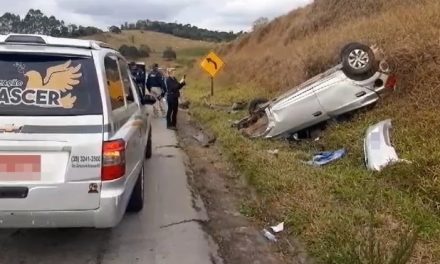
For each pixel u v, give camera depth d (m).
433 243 4.32
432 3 11.71
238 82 25.53
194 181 7.50
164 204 6.22
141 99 6.89
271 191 6.12
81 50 4.18
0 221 3.87
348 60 8.66
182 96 25.23
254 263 4.49
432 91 7.75
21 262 4.39
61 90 3.98
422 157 5.97
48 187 3.82
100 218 3.94
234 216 5.82
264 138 9.77
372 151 6.77
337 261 4.04
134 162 4.80
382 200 5.38
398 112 8.04
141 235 5.11
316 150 8.71
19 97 3.89
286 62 18.34
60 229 5.20
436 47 8.61
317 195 5.76
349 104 8.78
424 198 5.38
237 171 7.85
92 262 4.42
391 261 3.72
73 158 3.85
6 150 3.77
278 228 5.16
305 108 9.08
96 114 3.96
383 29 11.23
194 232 5.23
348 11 23.30
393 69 8.91
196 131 13.02
